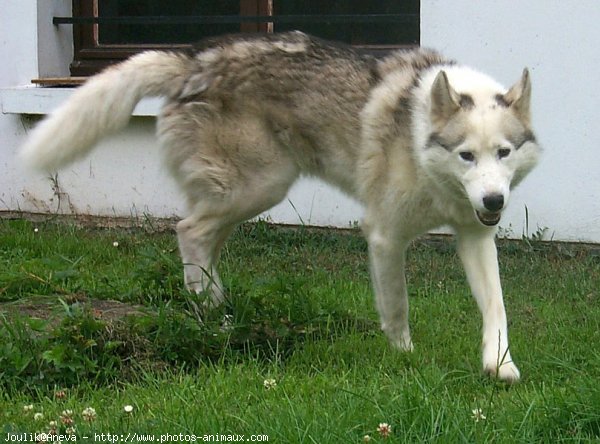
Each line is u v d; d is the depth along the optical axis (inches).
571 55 303.7
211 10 361.7
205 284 235.9
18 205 360.8
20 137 354.9
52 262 274.1
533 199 314.0
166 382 195.3
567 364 199.0
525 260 300.2
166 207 346.3
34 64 354.0
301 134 231.9
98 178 351.9
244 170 233.8
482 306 208.1
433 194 211.6
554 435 162.6
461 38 314.7
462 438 154.0
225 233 244.1
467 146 198.5
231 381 193.8
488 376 197.6
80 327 208.7
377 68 225.6
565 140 308.3
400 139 214.2
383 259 220.4
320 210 333.7
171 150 238.2
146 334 214.1
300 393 185.6
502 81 312.7
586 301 261.6
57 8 361.1
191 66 234.8
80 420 172.1
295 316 231.6
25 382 195.6
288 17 344.5
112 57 363.9
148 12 365.7
